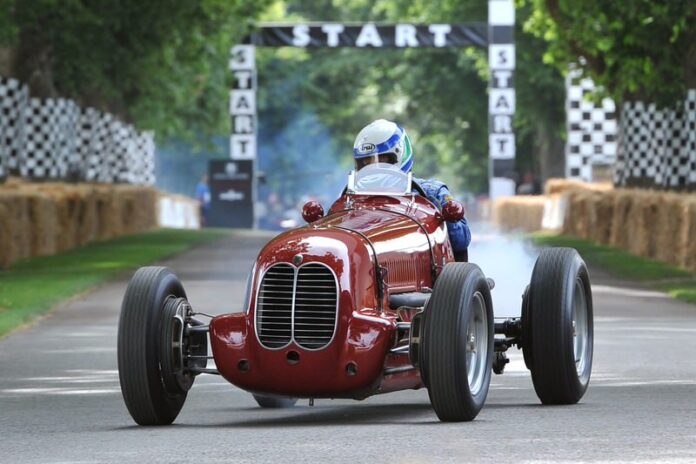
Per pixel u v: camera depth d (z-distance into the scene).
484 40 199.38
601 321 69.12
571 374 39.97
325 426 36.31
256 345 35.75
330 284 35.62
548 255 40.75
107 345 60.22
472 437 33.16
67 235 127.38
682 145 137.50
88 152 170.38
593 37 127.06
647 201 115.31
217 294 83.88
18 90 130.75
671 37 121.19
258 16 173.25
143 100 190.62
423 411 40.97
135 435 35.25
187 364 37.31
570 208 150.12
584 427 34.88
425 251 38.84
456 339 35.25
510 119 195.88
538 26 147.50
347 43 199.62
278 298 35.78
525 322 40.38
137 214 171.25
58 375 50.72
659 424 35.34
